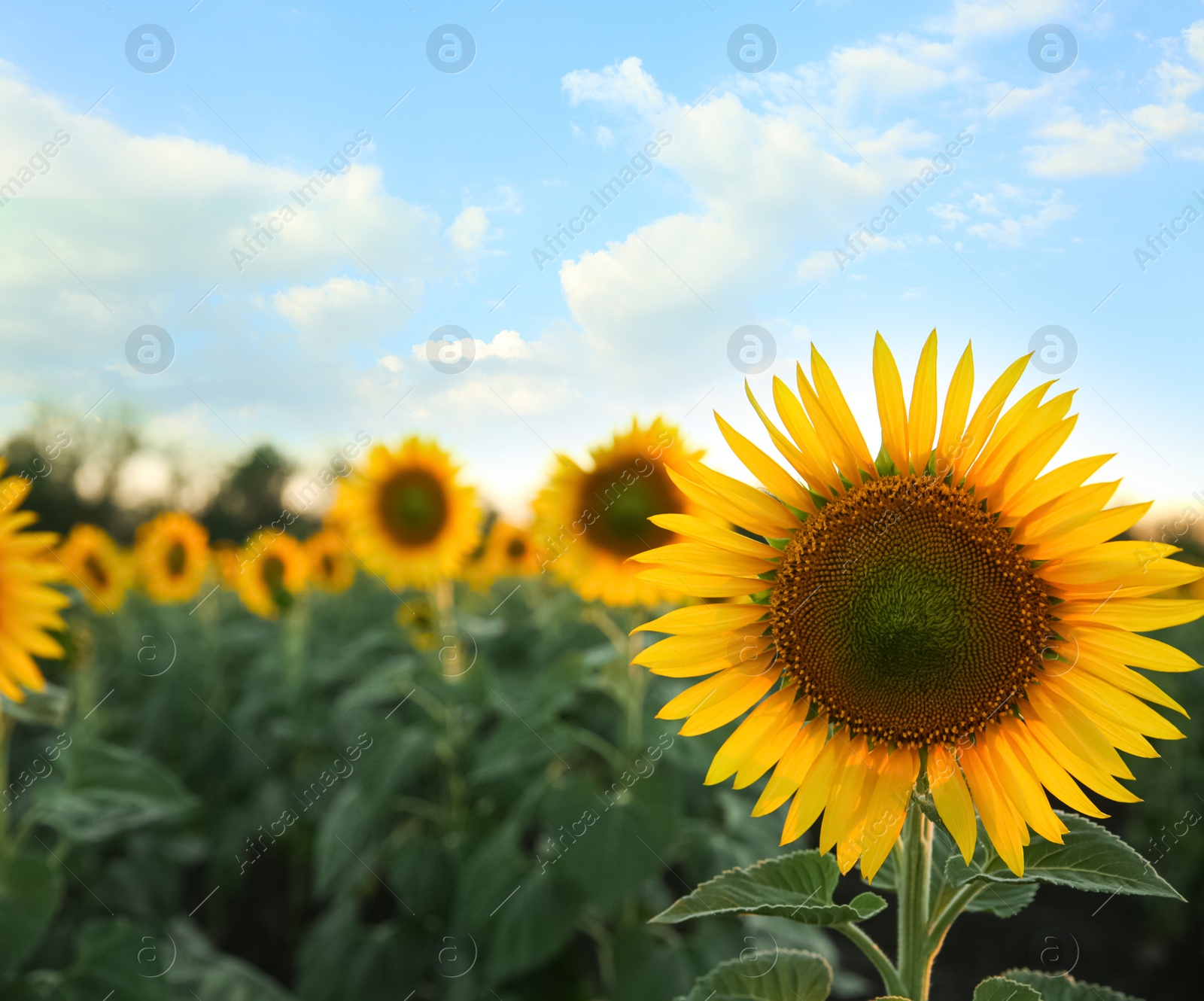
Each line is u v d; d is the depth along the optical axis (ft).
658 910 4.21
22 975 3.32
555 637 5.71
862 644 1.66
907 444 1.70
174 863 5.82
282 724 6.48
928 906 1.68
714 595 1.74
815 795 1.68
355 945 4.29
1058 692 1.63
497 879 3.85
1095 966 5.38
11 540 2.89
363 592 10.38
